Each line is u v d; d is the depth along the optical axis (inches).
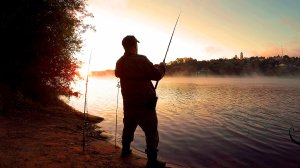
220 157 293.0
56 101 507.5
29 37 410.9
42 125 282.8
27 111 350.0
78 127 315.0
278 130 523.5
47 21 418.9
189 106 1032.8
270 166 270.5
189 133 449.4
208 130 492.7
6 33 392.8
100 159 181.5
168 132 451.2
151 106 169.9
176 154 292.0
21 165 157.6
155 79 169.5
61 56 470.0
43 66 445.1
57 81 496.1
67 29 453.1
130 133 186.9
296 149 348.8
